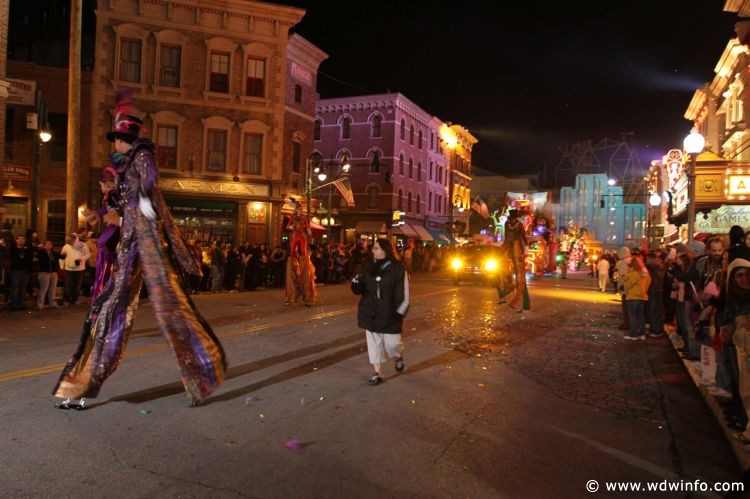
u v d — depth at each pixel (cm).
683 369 834
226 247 2005
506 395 655
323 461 436
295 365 761
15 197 2583
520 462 454
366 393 636
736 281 514
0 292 1509
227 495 374
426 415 564
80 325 1066
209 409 554
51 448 443
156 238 525
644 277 1089
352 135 4856
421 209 5384
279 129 3061
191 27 2881
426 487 398
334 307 1452
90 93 2709
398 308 681
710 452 494
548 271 3622
